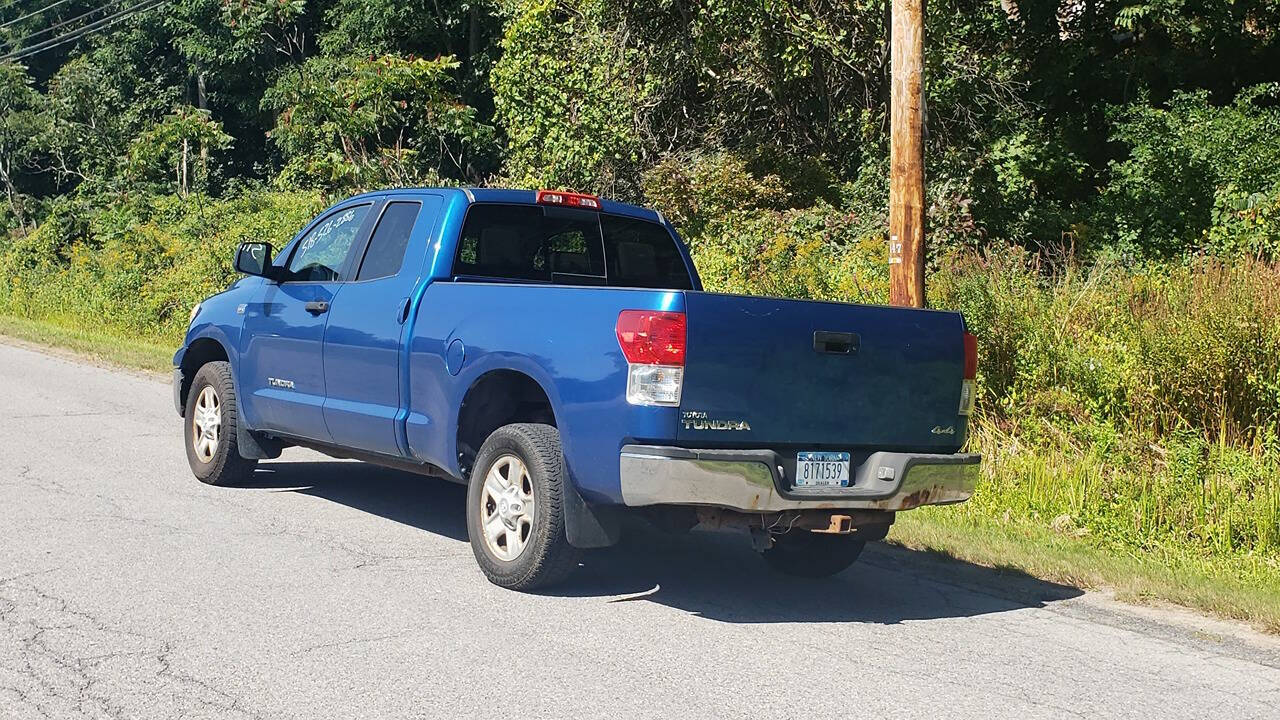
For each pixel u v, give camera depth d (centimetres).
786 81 2158
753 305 601
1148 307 1109
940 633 606
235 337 888
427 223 752
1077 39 2295
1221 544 845
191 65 4188
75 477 912
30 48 4678
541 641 558
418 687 488
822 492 612
